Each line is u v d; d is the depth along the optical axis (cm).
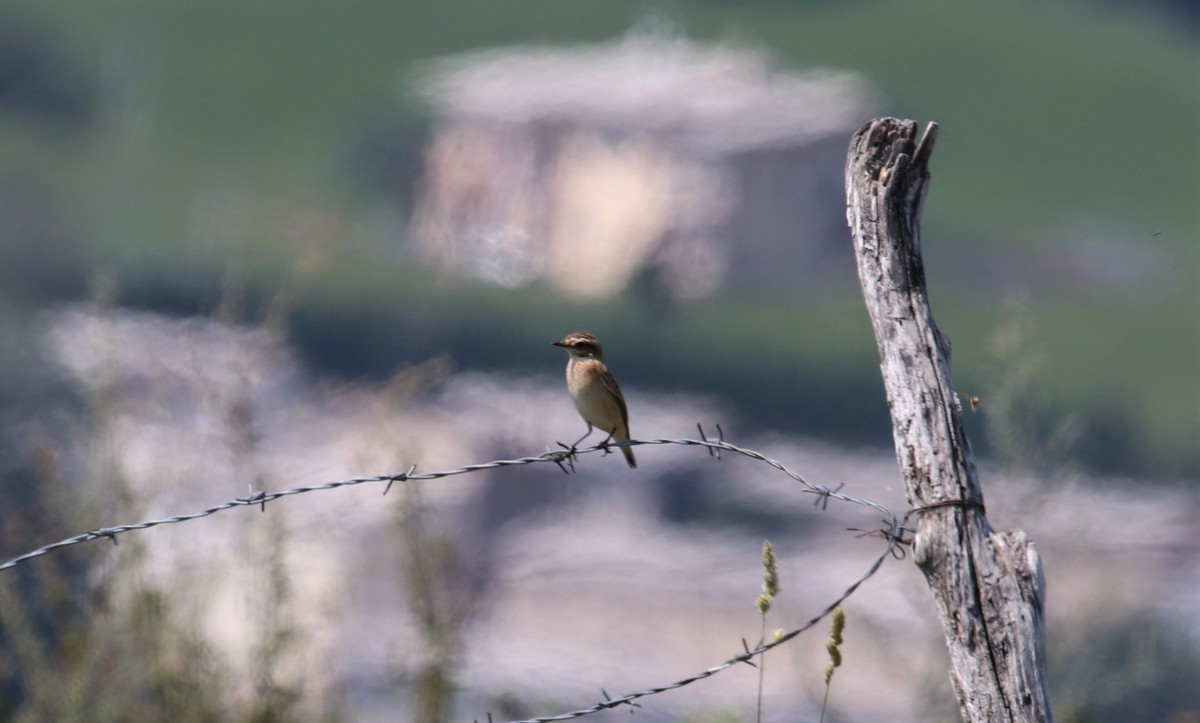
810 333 3762
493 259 4206
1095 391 3344
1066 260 4375
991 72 5709
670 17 5450
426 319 3519
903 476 400
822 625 1515
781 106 4500
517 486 2505
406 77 5250
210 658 764
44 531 747
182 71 5247
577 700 1406
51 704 710
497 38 5588
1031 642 378
